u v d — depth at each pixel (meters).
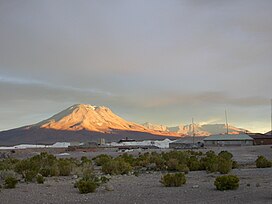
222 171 30.69
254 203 15.09
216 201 16.03
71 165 33.56
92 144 167.25
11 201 17.86
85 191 20.28
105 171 32.41
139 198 17.62
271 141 132.12
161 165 37.88
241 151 76.31
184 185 22.58
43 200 18.00
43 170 31.48
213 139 136.75
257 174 28.78
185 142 152.88
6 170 32.06
